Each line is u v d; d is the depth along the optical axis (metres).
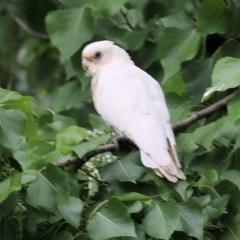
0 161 7.09
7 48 13.87
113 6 9.07
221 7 8.63
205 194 7.69
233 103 7.76
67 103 10.05
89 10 9.34
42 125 8.26
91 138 7.94
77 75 9.70
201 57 9.02
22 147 7.62
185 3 11.82
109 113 8.43
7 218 7.27
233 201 7.65
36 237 7.41
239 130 7.82
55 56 13.84
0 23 13.55
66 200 7.08
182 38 9.05
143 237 7.27
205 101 8.88
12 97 7.35
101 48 9.28
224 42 9.09
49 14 9.33
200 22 8.68
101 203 7.30
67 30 9.30
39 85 13.72
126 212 7.17
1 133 7.04
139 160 7.88
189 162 8.00
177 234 7.48
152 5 11.83
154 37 9.74
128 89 8.52
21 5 12.48
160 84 9.65
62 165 7.49
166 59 9.05
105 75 8.88
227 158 7.98
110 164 7.81
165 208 7.27
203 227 7.30
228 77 7.73
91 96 10.05
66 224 7.52
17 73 14.42
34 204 7.23
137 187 7.73
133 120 8.22
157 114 8.28
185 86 8.93
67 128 7.70
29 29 13.11
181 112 8.64
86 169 7.84
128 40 9.55
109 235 7.08
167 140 7.96
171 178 7.56
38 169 7.23
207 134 7.83
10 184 6.80
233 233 7.60
